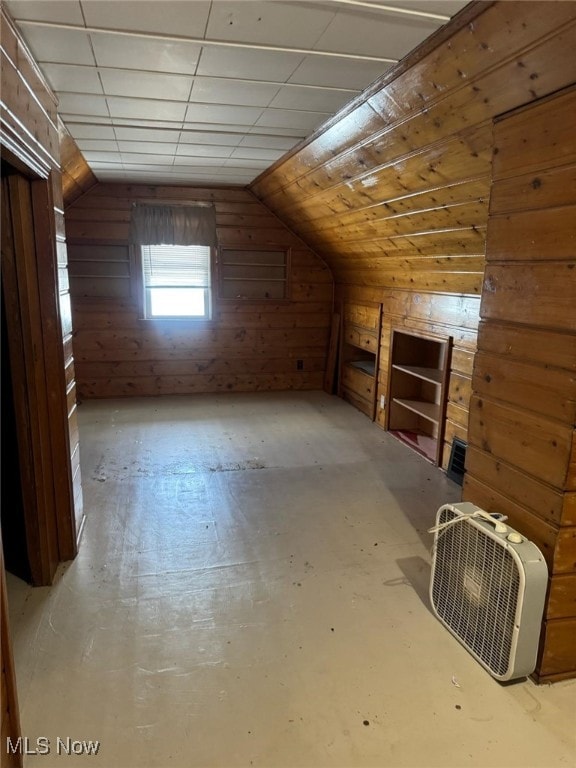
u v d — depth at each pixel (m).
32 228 2.09
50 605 2.12
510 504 1.85
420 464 3.74
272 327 5.70
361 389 5.07
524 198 1.69
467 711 1.63
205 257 5.37
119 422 4.61
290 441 4.20
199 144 3.32
